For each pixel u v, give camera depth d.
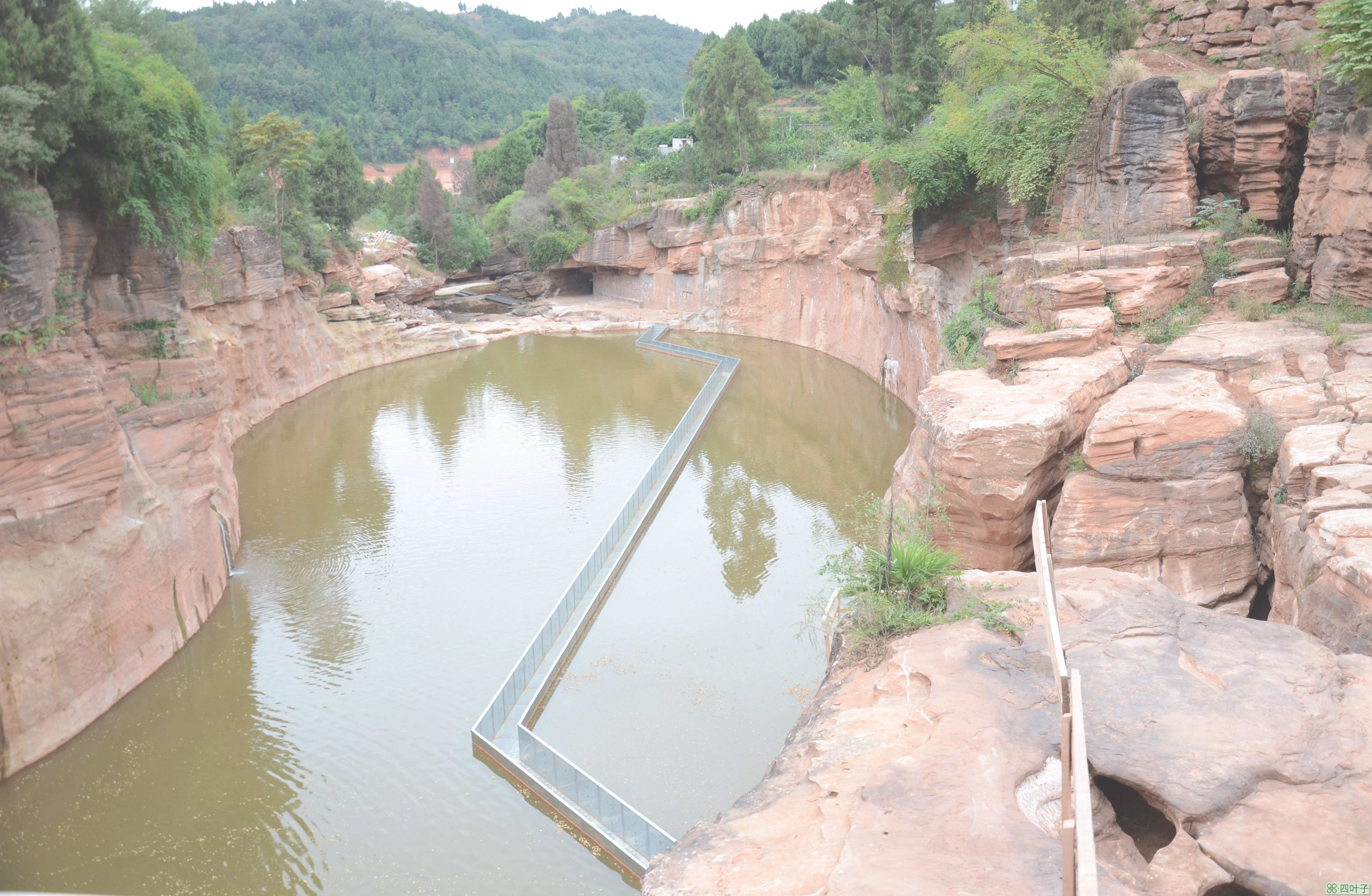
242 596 31.38
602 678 26.58
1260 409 19.30
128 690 24.91
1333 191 24.67
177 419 29.34
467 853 19.52
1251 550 18.36
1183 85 33.47
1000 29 36.06
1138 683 10.30
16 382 21.84
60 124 22.84
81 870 18.94
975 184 42.06
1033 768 9.23
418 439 51.53
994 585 13.34
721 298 83.75
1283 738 9.19
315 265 68.44
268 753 22.75
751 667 27.00
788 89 135.25
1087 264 27.36
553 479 44.12
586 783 20.22
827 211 70.69
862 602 13.59
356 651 27.81
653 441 50.31
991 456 19.52
